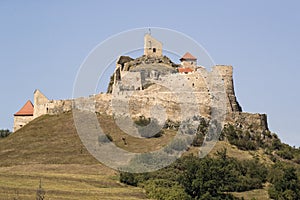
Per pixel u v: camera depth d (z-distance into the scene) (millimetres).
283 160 190500
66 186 154375
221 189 157125
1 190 143375
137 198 148250
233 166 173250
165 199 148500
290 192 161125
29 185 151250
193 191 154625
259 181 169000
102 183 160500
